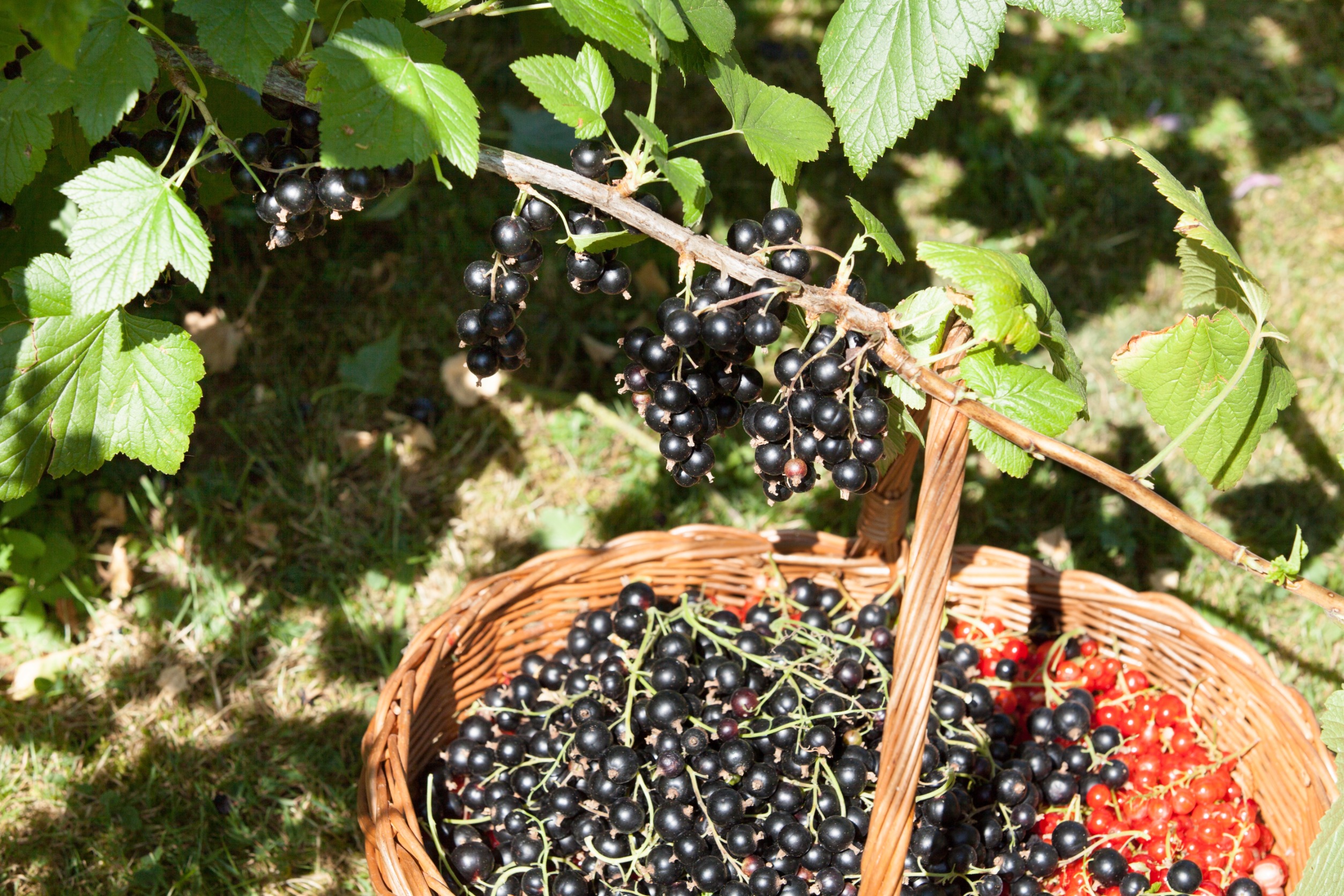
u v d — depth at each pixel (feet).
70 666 3.17
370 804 2.57
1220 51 4.83
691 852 2.58
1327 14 4.96
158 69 2.33
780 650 2.79
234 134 2.63
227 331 3.69
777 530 3.01
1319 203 4.28
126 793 3.03
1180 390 2.66
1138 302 4.02
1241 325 2.64
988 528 3.48
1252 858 2.70
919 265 4.11
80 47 2.27
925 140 4.46
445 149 2.27
